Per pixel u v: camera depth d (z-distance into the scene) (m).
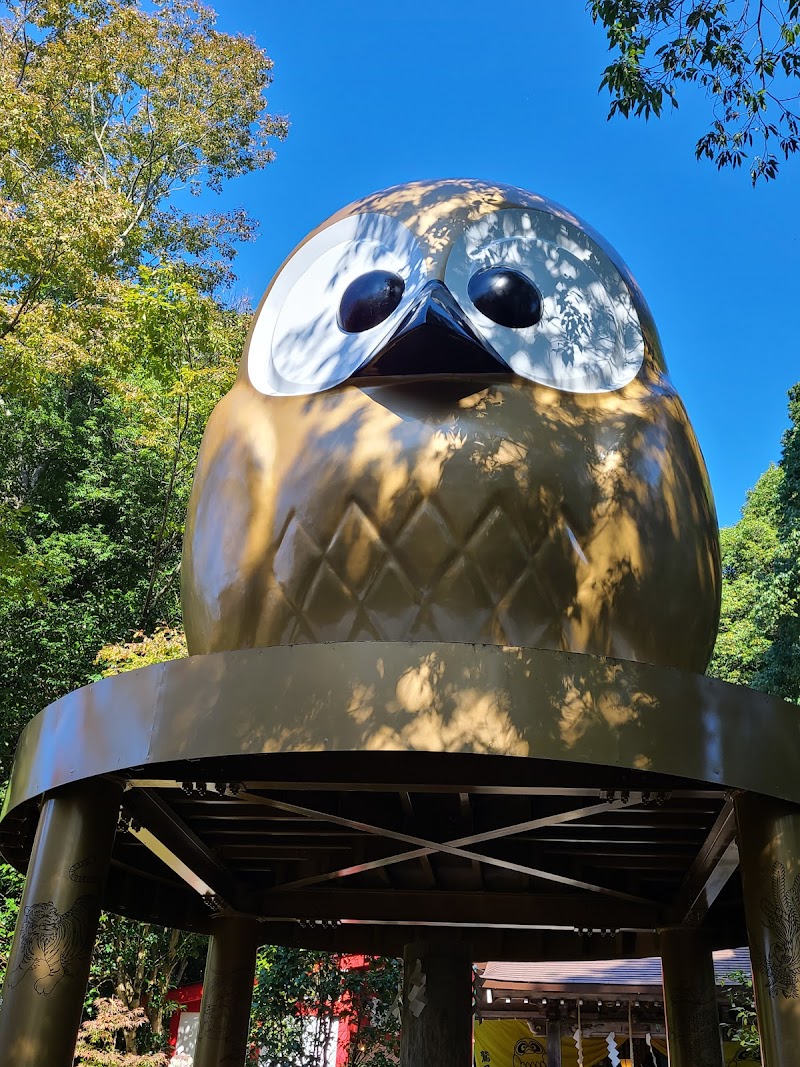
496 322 7.64
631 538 6.99
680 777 6.25
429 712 5.69
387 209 8.33
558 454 7.00
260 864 10.73
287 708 5.86
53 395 26.38
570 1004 17.33
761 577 32.22
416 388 7.20
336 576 6.79
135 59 28.62
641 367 8.10
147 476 27.12
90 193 17.02
